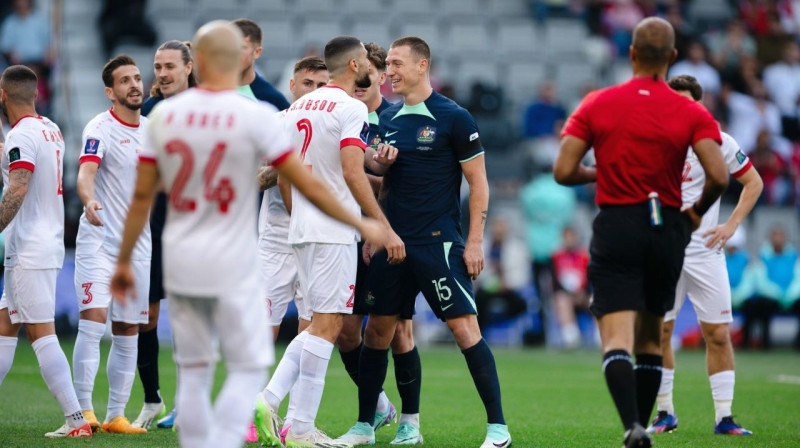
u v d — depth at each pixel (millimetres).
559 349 59594
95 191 24422
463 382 39594
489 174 71812
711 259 26609
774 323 63375
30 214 22938
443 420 28094
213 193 14852
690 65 74750
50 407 28531
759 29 85562
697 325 61062
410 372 23359
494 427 21453
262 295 15375
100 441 21516
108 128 24312
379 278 22375
